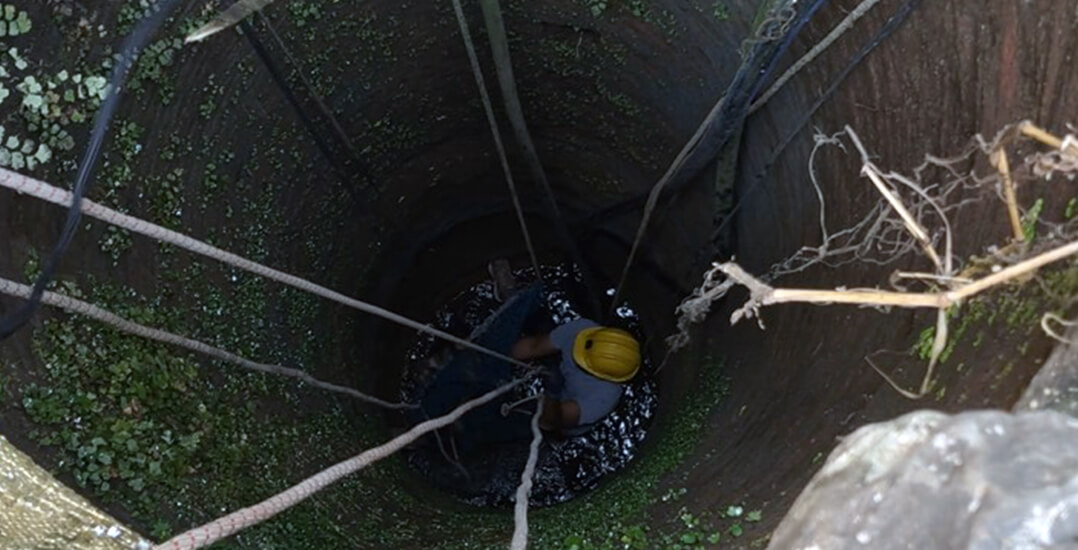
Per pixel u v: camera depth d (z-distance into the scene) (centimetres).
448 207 578
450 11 441
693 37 434
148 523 305
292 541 344
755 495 307
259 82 399
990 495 134
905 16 313
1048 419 144
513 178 574
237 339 402
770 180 428
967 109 284
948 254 225
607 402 558
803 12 342
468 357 571
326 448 425
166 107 362
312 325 472
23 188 207
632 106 498
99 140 258
